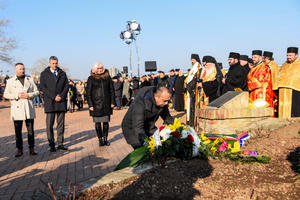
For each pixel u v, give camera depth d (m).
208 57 7.73
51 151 6.16
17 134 5.84
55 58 6.19
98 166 4.85
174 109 14.05
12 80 5.79
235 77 7.54
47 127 6.12
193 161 3.49
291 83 6.55
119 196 2.64
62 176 4.35
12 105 5.80
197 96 7.56
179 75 13.05
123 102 18.44
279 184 2.85
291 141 4.30
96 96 6.38
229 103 5.30
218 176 3.07
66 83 6.36
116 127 9.53
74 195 2.52
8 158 5.73
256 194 2.65
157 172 3.15
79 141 7.34
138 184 2.88
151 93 3.80
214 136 4.21
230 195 2.64
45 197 2.68
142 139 3.74
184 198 2.59
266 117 5.50
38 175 4.45
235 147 3.66
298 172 3.13
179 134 3.40
